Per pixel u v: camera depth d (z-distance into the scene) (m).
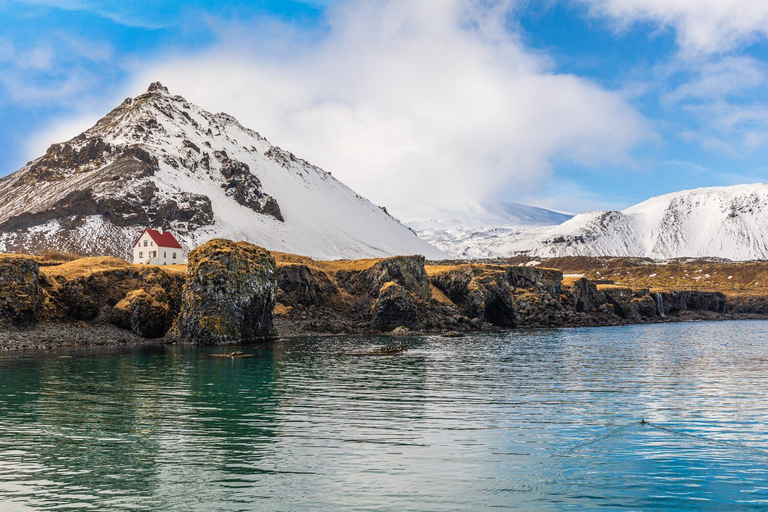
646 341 105.31
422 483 24.67
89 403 41.22
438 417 37.09
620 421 36.28
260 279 98.56
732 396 45.69
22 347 80.69
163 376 55.03
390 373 58.31
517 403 42.19
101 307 99.31
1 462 27.12
